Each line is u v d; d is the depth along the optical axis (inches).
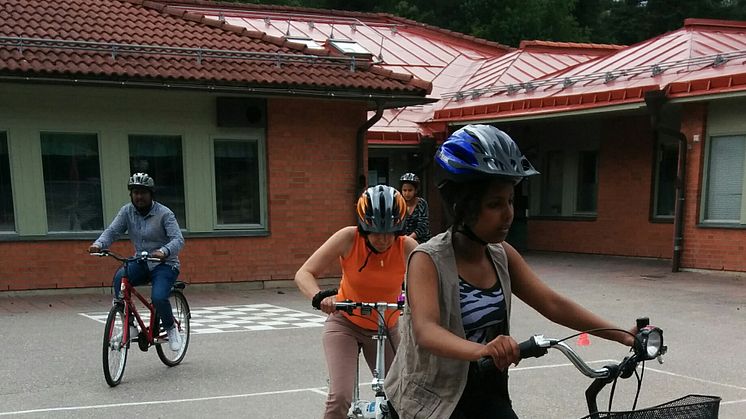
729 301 372.2
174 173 432.1
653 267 530.6
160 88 394.0
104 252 223.5
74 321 319.9
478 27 1412.4
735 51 536.1
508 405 88.4
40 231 400.5
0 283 390.6
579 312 92.0
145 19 471.2
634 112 531.2
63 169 406.3
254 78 416.8
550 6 1451.8
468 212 83.7
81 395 205.3
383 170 688.4
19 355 254.2
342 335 144.1
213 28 485.7
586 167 644.7
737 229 460.8
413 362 89.0
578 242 643.5
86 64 386.3
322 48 536.1
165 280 232.2
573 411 192.5
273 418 185.6
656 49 603.5
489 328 86.9
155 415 187.5
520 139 695.1
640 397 205.6
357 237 144.3
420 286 83.8
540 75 705.6
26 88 391.2
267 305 376.8
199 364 244.4
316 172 458.6
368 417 115.0
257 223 451.2
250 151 446.9
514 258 93.9
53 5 452.4
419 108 706.2
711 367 239.0
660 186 573.6
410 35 877.2
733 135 464.8
